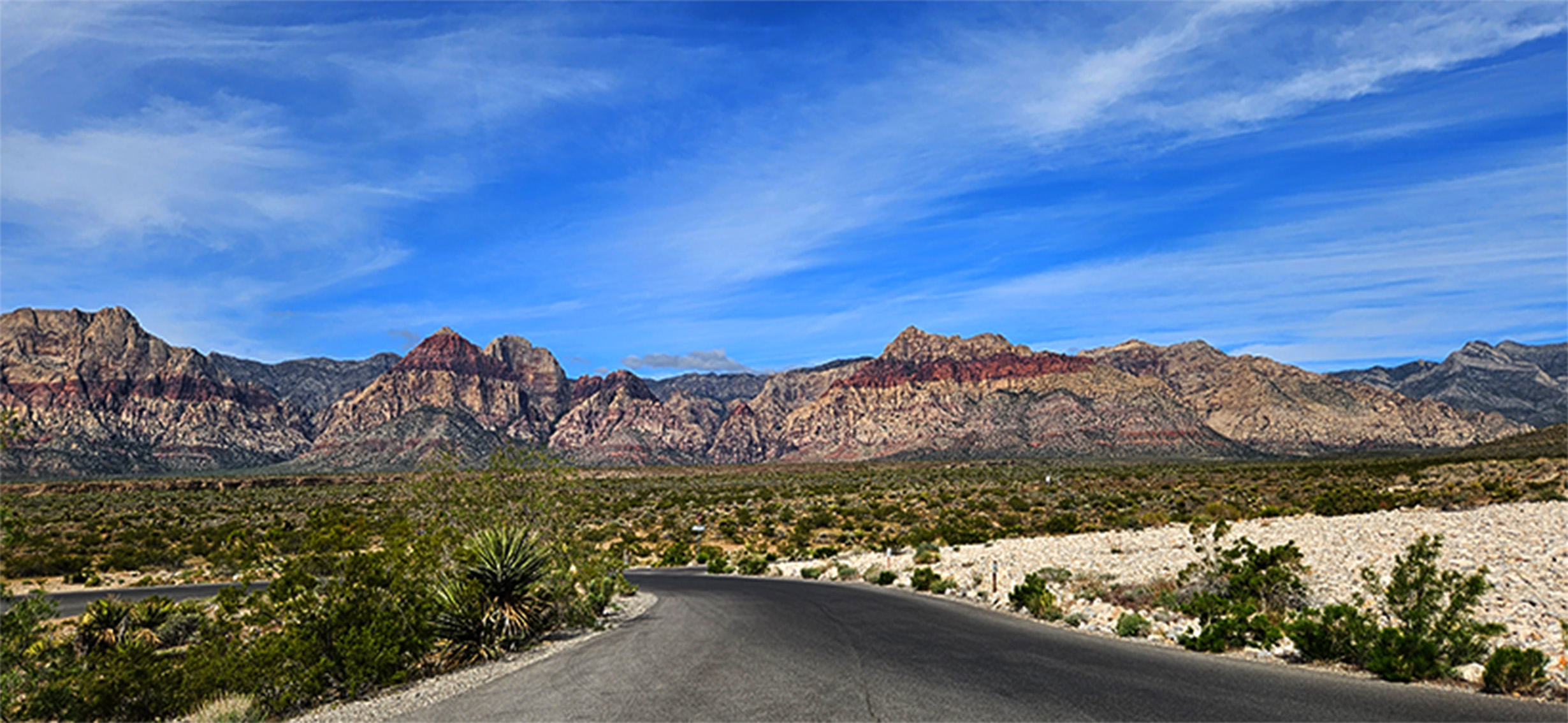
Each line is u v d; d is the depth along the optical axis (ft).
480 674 39.11
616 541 187.62
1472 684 30.09
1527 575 55.06
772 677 34.01
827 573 112.68
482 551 48.32
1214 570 59.67
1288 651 37.81
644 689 32.55
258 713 32.55
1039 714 26.58
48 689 32.19
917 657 37.88
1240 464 545.03
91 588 110.73
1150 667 34.53
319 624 36.76
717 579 110.11
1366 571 41.32
